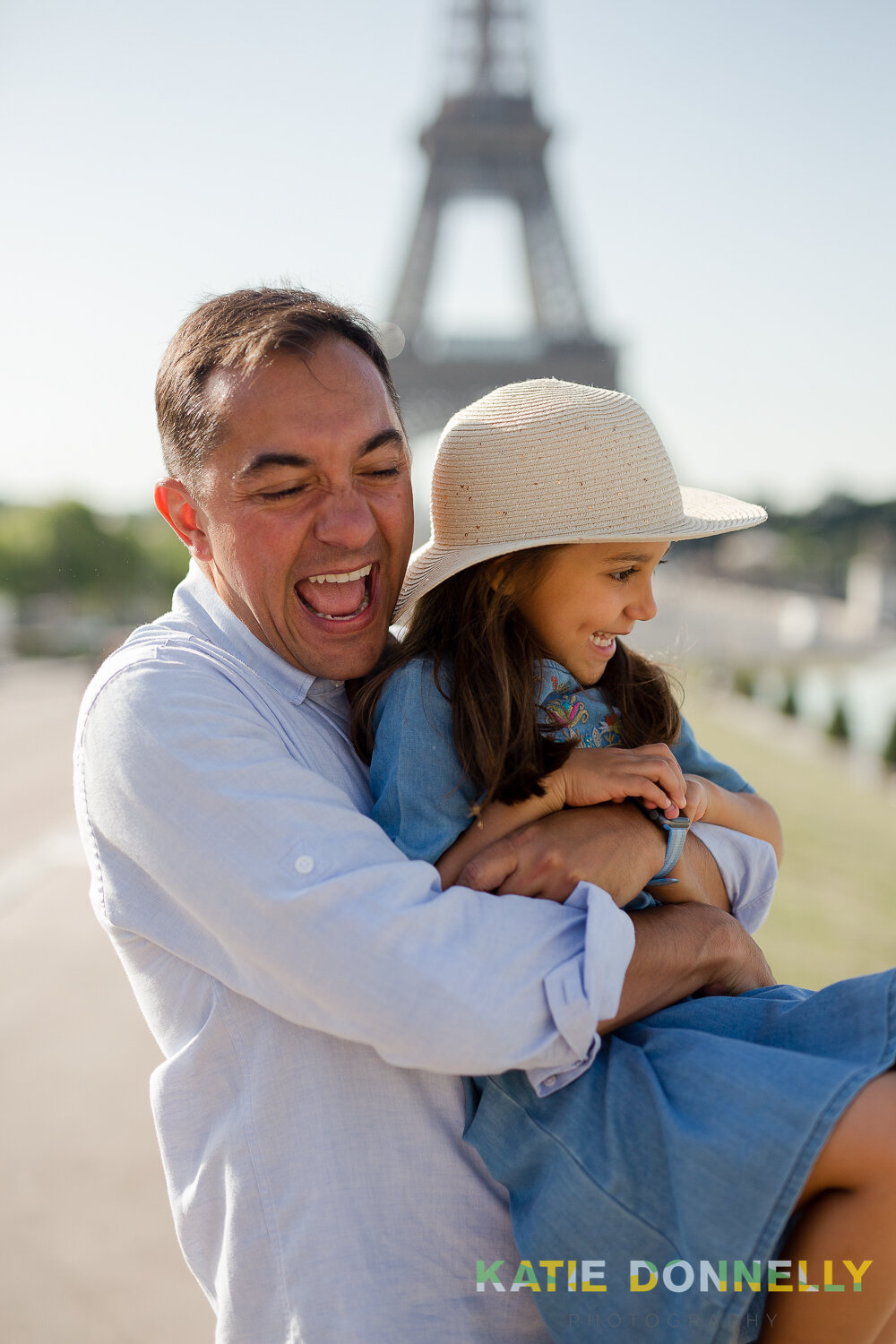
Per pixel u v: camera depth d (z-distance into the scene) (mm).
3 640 46875
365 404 1447
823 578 76562
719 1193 1184
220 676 1468
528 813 1456
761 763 16516
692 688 32750
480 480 1604
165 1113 1428
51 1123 4047
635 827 1473
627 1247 1238
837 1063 1220
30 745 18266
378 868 1252
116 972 5852
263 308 1468
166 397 1520
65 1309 2883
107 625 50812
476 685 1489
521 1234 1298
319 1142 1326
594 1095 1307
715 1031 1398
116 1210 3408
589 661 1690
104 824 1398
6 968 5965
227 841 1286
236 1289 1324
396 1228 1321
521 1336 1345
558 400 1601
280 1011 1298
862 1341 1179
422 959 1205
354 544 1445
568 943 1287
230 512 1453
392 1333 1274
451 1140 1379
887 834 11164
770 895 1747
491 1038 1200
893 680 41188
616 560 1589
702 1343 1184
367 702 1578
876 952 6492
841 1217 1174
